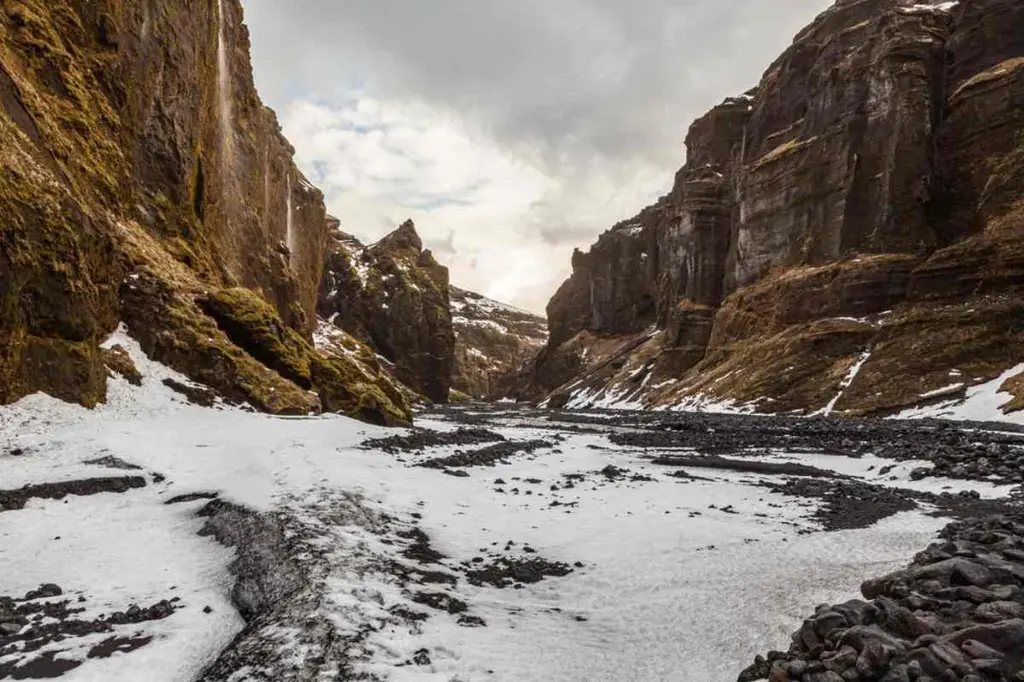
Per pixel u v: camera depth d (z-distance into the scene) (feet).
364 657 24.48
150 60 134.72
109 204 114.93
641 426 167.22
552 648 28.53
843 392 181.78
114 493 57.47
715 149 359.87
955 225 208.44
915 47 222.07
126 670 25.57
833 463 91.35
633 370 364.99
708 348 293.02
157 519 49.90
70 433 74.95
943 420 138.82
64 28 113.09
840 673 21.83
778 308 247.70
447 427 149.79
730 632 29.68
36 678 24.66
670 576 38.22
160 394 100.37
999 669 20.45
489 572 39.60
